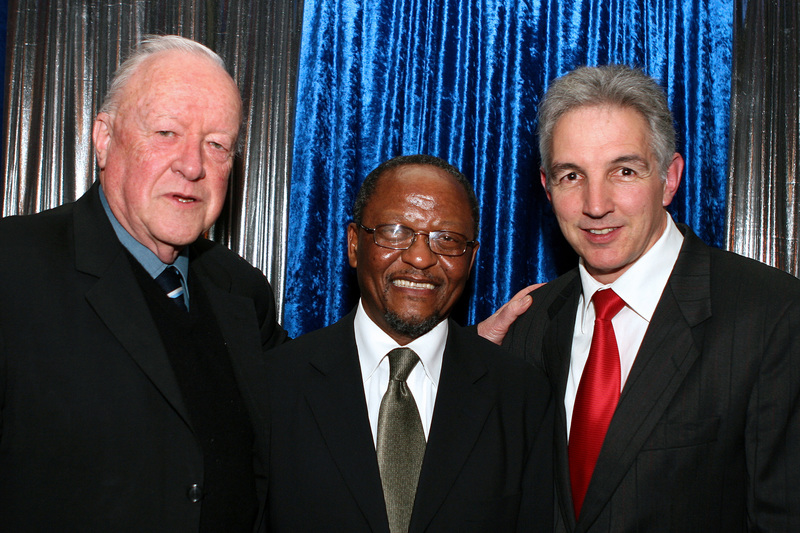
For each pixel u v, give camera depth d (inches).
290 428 44.3
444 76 74.6
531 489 45.3
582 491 44.8
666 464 42.1
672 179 47.2
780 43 74.0
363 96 75.5
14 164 77.6
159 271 43.8
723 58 74.1
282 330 64.0
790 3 74.0
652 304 46.2
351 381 44.6
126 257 41.3
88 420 36.6
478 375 46.6
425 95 75.3
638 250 45.3
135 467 37.4
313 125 74.2
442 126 74.3
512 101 75.1
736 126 73.8
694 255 47.3
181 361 42.1
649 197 44.1
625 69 45.7
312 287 74.1
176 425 39.3
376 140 74.9
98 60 78.7
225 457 41.9
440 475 41.6
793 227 72.3
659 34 74.8
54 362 36.5
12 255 38.0
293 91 76.5
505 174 75.0
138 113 40.2
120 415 37.5
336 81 75.8
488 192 74.8
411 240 43.9
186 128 40.7
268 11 77.4
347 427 42.8
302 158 74.4
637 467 42.6
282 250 75.3
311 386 45.0
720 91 74.1
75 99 78.0
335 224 75.1
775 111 73.5
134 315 39.4
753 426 41.6
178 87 40.5
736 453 42.4
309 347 47.6
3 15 79.3
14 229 39.7
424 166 46.3
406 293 44.0
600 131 43.2
